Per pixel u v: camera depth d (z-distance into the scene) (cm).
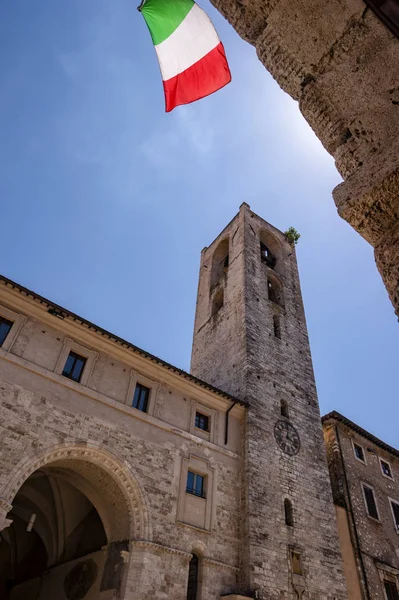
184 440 2158
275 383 2797
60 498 2356
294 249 4178
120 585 1695
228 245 4144
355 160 443
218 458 2245
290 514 2277
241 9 491
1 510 1518
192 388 2347
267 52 493
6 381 1739
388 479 3219
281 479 2358
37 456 1673
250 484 2208
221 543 2000
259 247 3800
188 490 2058
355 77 423
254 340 2933
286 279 3741
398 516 3039
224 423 2412
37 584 2458
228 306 3344
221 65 955
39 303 1970
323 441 2769
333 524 2414
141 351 2170
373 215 409
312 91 462
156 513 1861
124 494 1848
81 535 2370
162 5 967
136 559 1719
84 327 2061
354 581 2391
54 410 1805
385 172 390
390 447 3381
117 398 2036
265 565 1995
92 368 2036
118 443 1911
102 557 1944
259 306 3212
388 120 414
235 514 2141
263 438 2444
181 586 1755
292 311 3466
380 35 390
